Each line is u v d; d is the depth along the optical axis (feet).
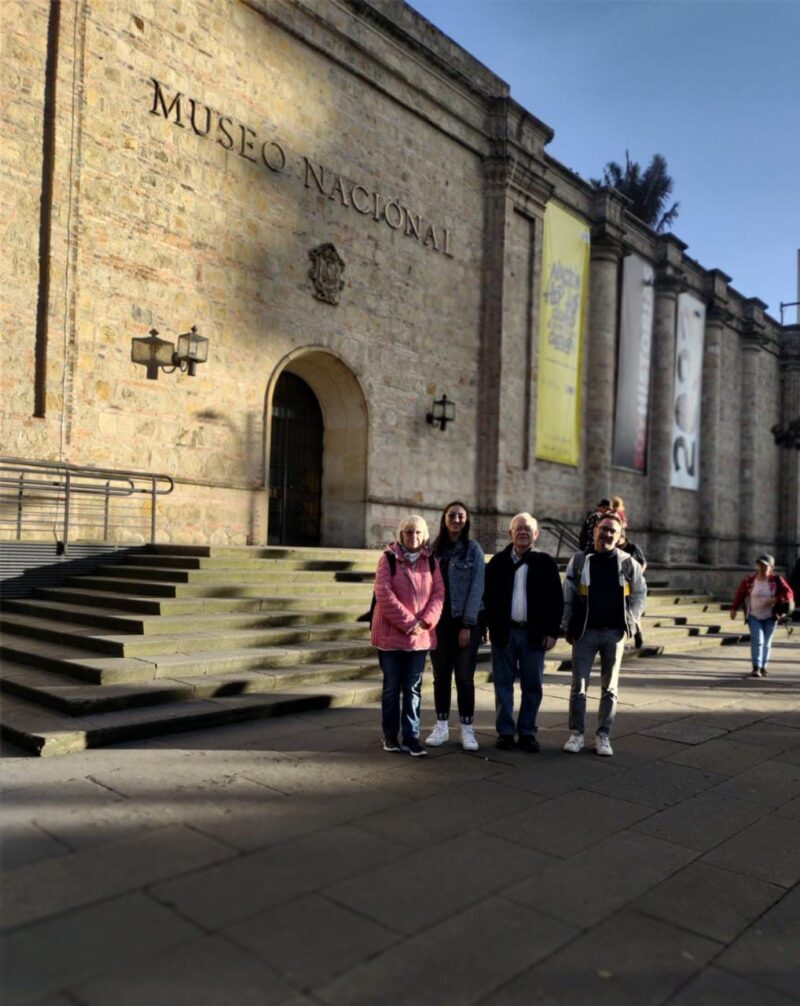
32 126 37.29
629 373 79.30
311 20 50.06
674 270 85.97
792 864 14.94
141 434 41.52
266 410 47.52
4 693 23.48
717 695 32.83
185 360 42.52
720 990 10.53
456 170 61.21
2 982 9.66
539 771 19.97
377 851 14.21
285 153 48.75
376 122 54.65
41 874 12.62
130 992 9.58
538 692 21.88
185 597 32.30
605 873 13.97
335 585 37.96
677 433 87.04
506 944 11.29
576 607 22.30
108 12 40.24
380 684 27.32
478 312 63.46
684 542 89.76
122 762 18.61
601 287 76.23
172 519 42.96
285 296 48.67
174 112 43.04
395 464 56.24
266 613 32.42
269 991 9.78
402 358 56.80
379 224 54.95
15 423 36.65
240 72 46.37
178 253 43.21
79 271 38.86
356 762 19.54
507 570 22.15
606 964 10.97
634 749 22.93
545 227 68.64
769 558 39.22
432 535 58.80
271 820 15.42
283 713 23.90
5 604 33.91
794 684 37.14
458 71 59.72
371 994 9.86
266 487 47.47
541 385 68.23
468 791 17.92
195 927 11.19
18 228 36.86
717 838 16.07
